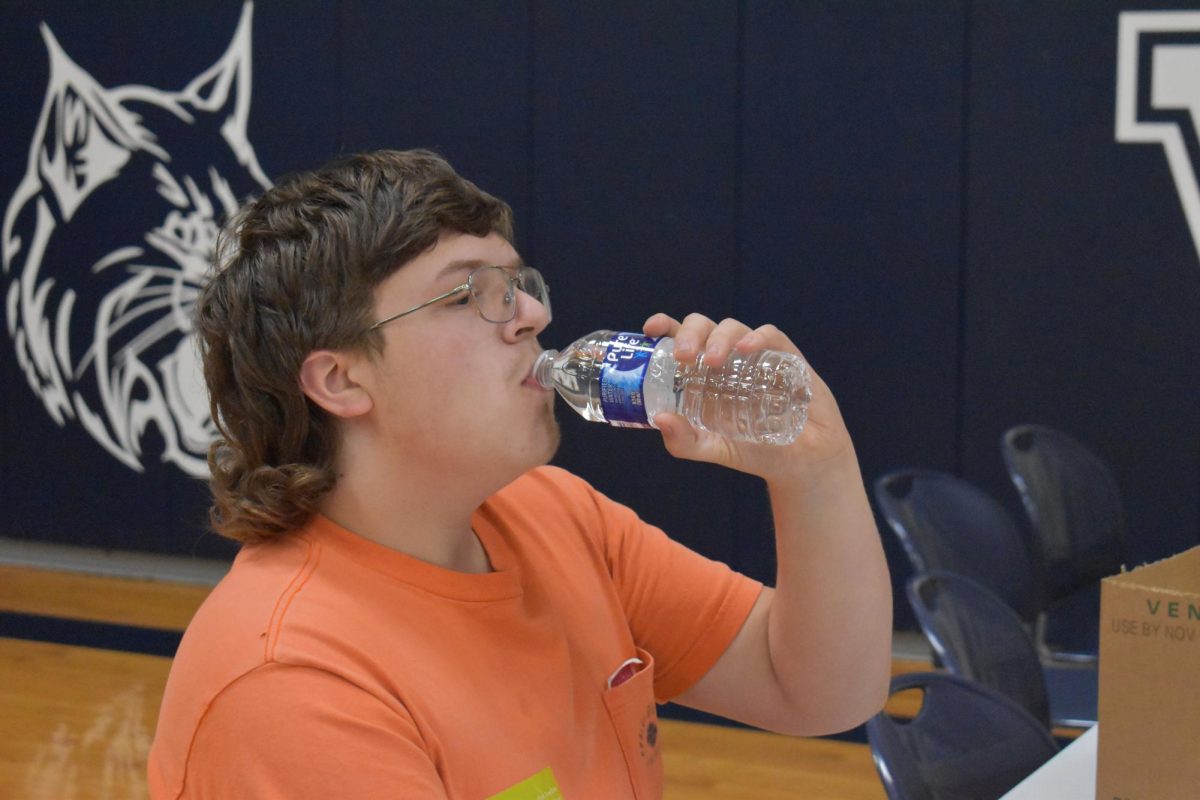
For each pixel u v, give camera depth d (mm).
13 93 6488
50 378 6570
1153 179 5145
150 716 4852
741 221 5617
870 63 5379
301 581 1431
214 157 6223
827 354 5598
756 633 1806
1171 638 1448
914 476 3807
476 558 1594
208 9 6145
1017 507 5418
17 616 5941
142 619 5922
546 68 5762
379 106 5996
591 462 5898
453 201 1456
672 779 4391
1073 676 3775
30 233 6535
